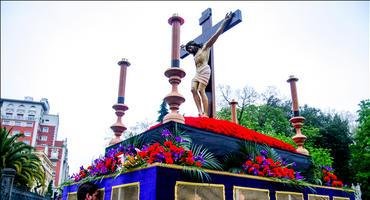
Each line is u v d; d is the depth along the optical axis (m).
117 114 6.18
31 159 25.11
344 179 23.77
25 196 15.91
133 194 3.71
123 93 6.39
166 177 3.46
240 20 7.02
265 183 4.71
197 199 3.68
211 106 7.47
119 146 5.07
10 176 8.97
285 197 4.97
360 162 21.89
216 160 4.63
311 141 24.50
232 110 8.88
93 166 4.98
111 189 4.21
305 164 6.57
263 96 30.48
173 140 4.10
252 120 25.81
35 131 77.50
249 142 5.30
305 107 30.28
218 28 7.25
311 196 5.54
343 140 25.17
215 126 5.30
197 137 4.59
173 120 4.40
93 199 4.16
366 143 21.36
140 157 3.79
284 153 6.09
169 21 5.31
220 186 4.02
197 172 3.76
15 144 23.89
